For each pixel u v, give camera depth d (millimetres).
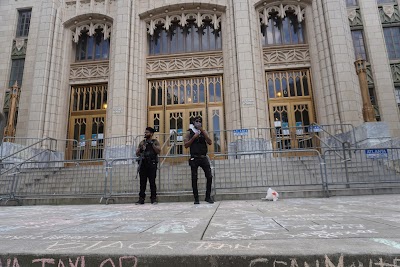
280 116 13945
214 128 14141
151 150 6688
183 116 14492
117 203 7312
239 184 8398
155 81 15164
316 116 13664
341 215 3215
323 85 13438
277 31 15172
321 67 13641
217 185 8305
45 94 14625
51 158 13781
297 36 15000
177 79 15047
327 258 1435
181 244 1765
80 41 16391
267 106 13820
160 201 7047
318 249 1530
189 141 6098
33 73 15836
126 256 1541
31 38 16859
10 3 17734
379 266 1402
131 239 1985
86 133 14906
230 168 8766
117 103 13703
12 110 13508
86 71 15539
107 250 1645
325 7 13836
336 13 13625
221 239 1907
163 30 15852
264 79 14164
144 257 1523
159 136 14141
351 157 9492
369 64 14625
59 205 7332
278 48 14625
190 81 14961
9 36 17156
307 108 13953
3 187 9133
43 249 1711
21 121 15508
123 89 13844
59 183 9117
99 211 4902
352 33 15258
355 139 11141
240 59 13633
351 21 15273
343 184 7324
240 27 14031
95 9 15625
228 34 14484
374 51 14695
